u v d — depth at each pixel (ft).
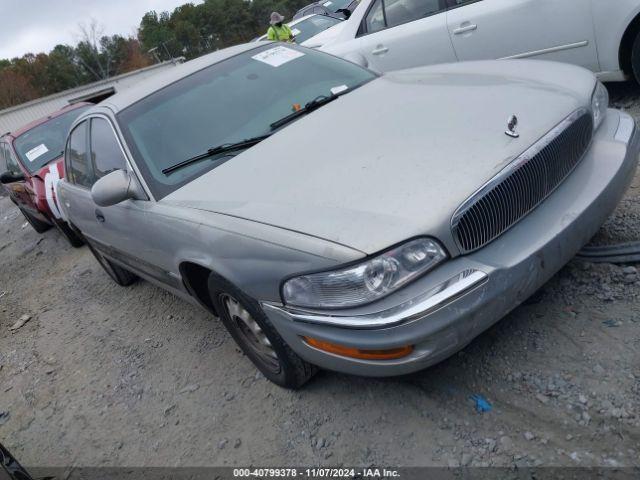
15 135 24.47
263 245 7.07
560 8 14.79
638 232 9.53
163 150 9.87
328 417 8.23
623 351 7.39
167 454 8.79
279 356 8.21
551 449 6.48
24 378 13.17
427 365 6.64
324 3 45.29
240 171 8.71
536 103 8.04
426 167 7.10
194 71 11.30
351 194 7.06
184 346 11.76
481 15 16.29
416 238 6.32
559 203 7.45
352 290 6.35
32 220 26.78
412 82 10.15
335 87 10.81
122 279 15.98
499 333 8.44
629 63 14.69
